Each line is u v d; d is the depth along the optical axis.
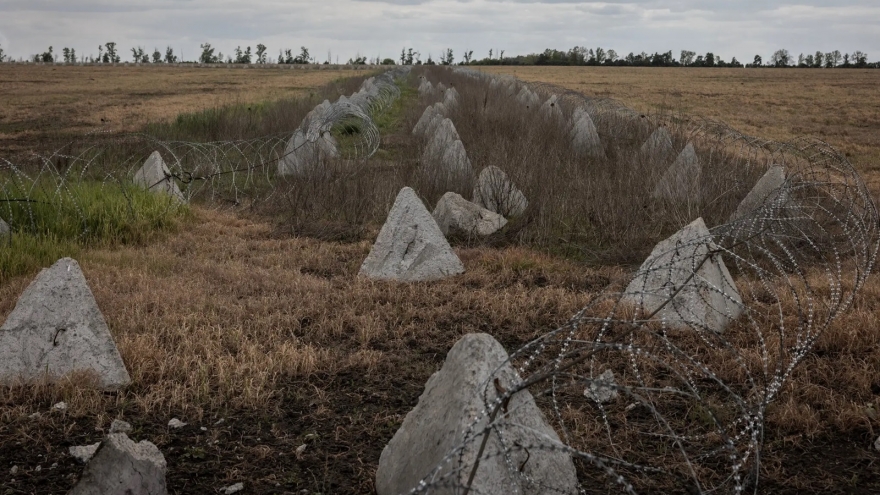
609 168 14.42
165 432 5.11
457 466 3.48
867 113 36.69
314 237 11.05
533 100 25.00
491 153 14.91
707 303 6.92
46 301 5.89
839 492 4.54
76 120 28.73
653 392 5.82
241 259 9.48
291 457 4.83
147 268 8.78
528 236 10.68
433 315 7.54
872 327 6.74
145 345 6.30
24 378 5.73
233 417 5.34
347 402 5.62
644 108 36.91
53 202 10.52
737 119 32.53
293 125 21.39
